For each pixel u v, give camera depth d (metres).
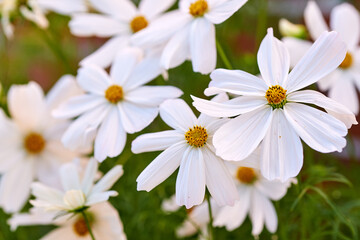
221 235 0.54
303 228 0.45
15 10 0.57
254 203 0.46
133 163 0.57
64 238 0.46
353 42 0.51
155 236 0.56
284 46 0.37
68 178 0.42
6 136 0.53
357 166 0.60
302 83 0.36
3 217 0.59
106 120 0.43
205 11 0.42
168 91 0.42
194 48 0.41
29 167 0.54
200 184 0.36
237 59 0.65
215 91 0.36
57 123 0.54
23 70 0.81
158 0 0.52
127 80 0.44
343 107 0.34
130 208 0.55
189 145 0.37
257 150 0.36
